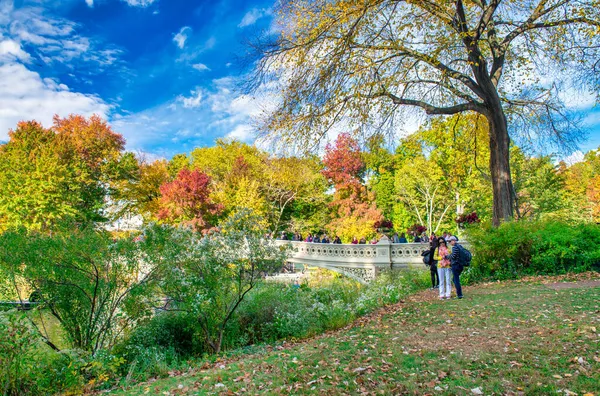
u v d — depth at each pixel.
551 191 33.25
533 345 5.63
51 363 6.91
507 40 15.53
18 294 9.05
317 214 42.88
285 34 14.01
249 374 5.67
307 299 12.61
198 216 31.97
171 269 9.20
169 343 9.62
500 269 13.29
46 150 33.06
